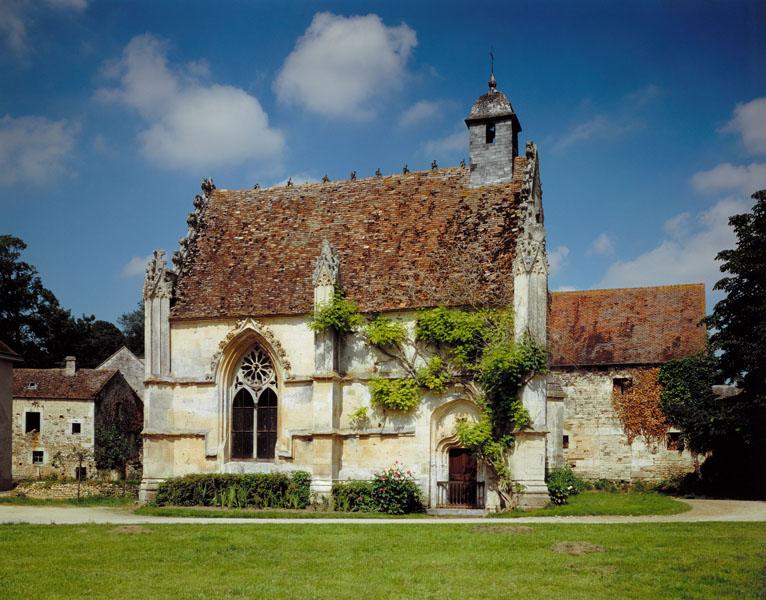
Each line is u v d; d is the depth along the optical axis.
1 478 47.22
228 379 32.91
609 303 48.47
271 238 35.28
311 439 31.03
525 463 28.31
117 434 57.53
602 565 17.42
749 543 19.28
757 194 38.16
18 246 75.12
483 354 29.36
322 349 30.78
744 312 37.69
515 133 35.91
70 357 59.38
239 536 21.42
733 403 38.62
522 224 30.73
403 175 36.03
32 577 16.86
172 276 33.84
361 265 32.69
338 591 15.66
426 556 18.66
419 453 29.95
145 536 21.56
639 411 44.34
